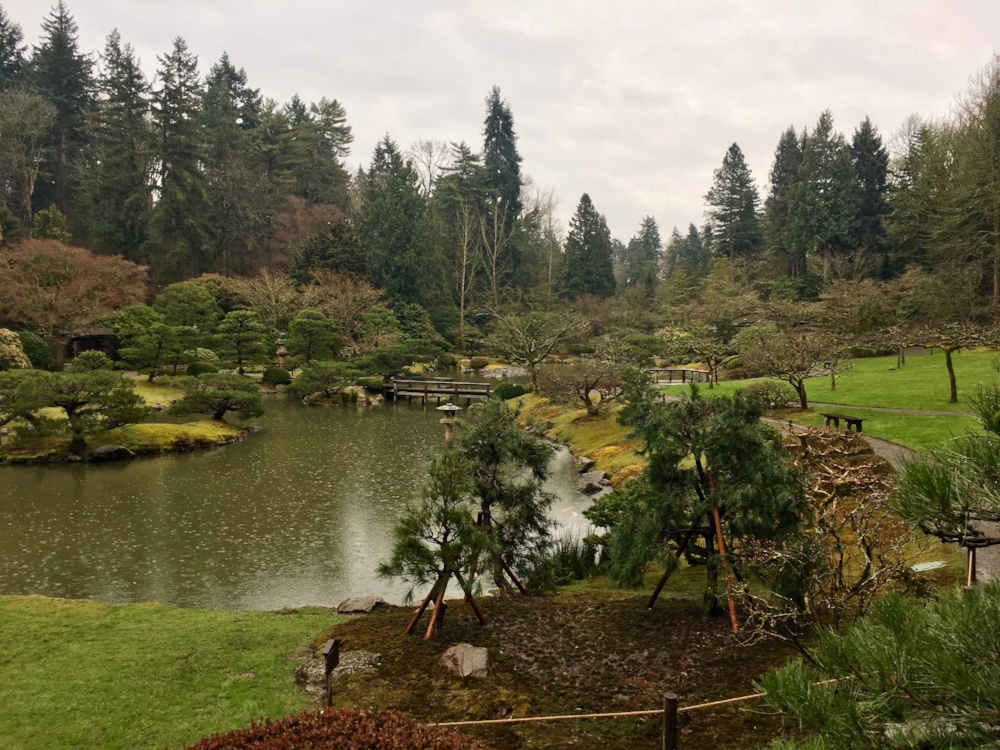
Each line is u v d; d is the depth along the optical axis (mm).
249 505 19781
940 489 3793
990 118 39875
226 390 31828
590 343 55844
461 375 56875
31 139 62125
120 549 16188
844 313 43688
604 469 23562
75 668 9305
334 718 5758
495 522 11984
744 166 79250
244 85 93625
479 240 79125
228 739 5461
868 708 3457
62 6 70688
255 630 10789
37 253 44375
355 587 14141
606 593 11984
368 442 29422
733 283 63656
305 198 84500
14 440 25422
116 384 25906
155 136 61688
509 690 8484
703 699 8070
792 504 9406
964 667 3043
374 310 59000
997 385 4199
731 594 9445
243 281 57625
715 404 10477
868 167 64688
